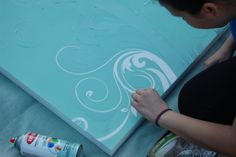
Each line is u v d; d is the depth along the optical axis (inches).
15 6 52.3
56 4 52.7
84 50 48.4
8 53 47.9
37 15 51.6
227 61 46.3
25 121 44.6
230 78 45.1
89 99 44.6
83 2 53.1
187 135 38.2
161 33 50.4
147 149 42.9
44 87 45.3
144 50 48.7
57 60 47.4
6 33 49.7
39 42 49.0
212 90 44.9
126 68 47.1
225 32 52.7
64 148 40.2
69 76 46.2
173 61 48.1
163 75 46.9
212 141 36.4
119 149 42.9
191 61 48.4
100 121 43.3
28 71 46.6
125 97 44.9
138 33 50.3
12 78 46.9
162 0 32.2
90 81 45.8
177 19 51.6
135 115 43.8
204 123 37.8
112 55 48.1
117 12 52.2
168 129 40.8
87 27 50.6
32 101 46.2
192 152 41.7
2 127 44.1
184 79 48.9
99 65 47.1
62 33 49.9
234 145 35.5
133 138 43.7
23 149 40.8
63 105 44.1
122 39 49.6
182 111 44.7
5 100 46.1
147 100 41.6
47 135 43.6
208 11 32.1
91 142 43.2
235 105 44.1
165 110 40.7
